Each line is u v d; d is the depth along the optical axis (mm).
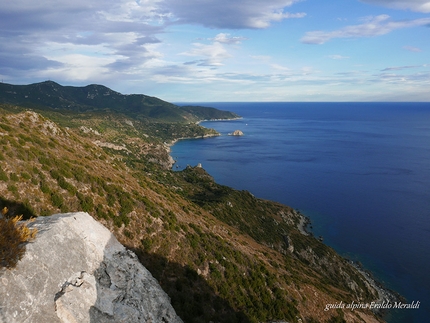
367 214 114688
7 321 10602
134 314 16688
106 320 14766
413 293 68188
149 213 35750
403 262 81312
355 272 74938
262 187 150375
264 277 40500
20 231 13242
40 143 34094
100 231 19312
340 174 172750
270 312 34062
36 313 11797
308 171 180875
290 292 41188
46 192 26484
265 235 79625
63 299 13086
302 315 37531
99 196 32156
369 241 93562
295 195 138000
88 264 16266
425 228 101625
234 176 171625
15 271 11883
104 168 42562
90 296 14602
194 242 36031
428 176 164750
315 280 57844
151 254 29828
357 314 48000
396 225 104438
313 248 82000
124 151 188000
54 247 14445
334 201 129500
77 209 28047
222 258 37281
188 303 26344
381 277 74812
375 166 190375
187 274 30547
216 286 32094
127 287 18000
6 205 22391
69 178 30953
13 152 28031
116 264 18469
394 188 145250
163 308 20516
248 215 89125
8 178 24578
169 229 35219
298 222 106625
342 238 95938
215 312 28312
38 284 12508
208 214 65250
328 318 40750
